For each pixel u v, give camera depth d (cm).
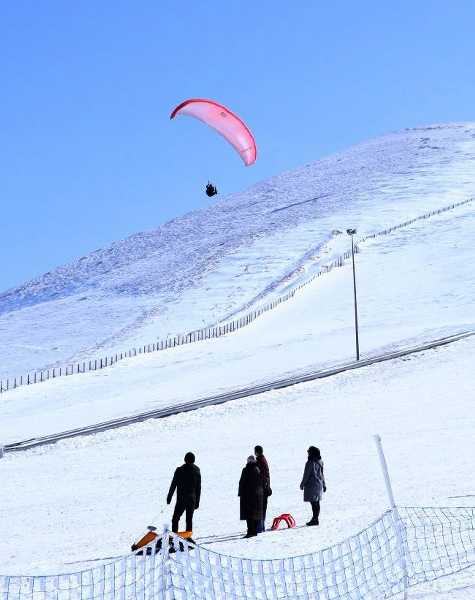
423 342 8225
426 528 1964
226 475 3656
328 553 1798
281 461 3897
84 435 5622
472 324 9119
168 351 10350
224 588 1484
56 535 2667
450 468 3200
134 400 7300
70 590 1612
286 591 1506
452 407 5134
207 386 7531
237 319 13762
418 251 15575
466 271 13350
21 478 4159
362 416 5156
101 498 3372
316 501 2320
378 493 2795
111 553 2214
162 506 3067
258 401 6072
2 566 2192
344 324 10925
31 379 13188
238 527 2519
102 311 18262
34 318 19025
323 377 6800
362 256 16112
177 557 1522
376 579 1527
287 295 14075
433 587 1459
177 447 4725
